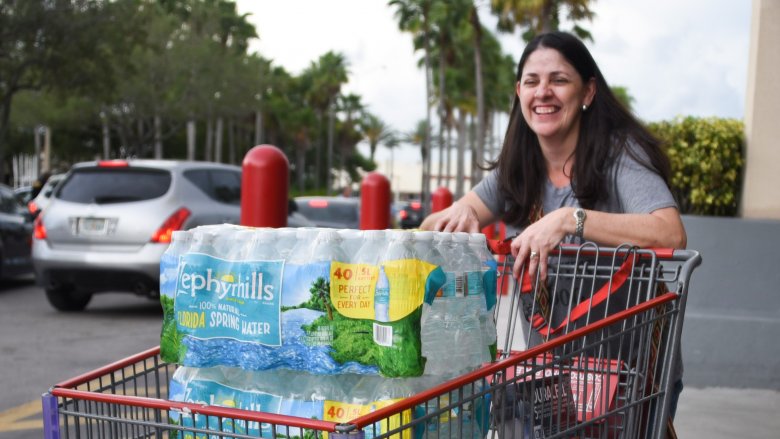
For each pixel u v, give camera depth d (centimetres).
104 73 3434
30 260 1345
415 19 6569
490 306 241
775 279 666
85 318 1016
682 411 588
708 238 673
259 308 221
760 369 659
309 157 12406
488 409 238
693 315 668
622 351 277
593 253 275
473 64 7562
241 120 8594
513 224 330
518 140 321
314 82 9750
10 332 910
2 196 1321
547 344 233
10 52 3253
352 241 219
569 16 4488
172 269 234
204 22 6575
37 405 610
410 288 210
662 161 302
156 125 5972
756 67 707
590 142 301
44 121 5634
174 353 233
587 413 255
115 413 246
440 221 318
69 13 3181
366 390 221
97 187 995
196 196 1002
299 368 219
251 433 223
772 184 706
